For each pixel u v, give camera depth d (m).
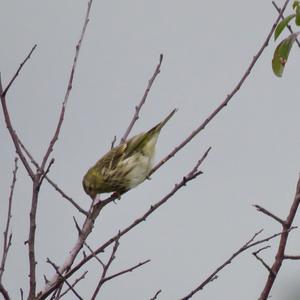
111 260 11.34
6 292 11.18
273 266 11.11
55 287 11.36
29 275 11.09
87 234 12.46
